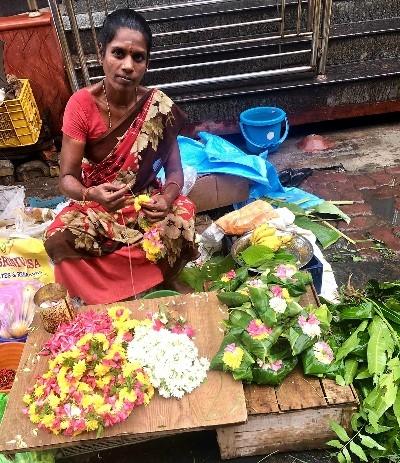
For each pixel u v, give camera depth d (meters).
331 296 2.64
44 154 4.03
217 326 2.09
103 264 2.47
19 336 2.47
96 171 2.44
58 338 1.96
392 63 4.30
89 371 1.84
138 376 1.80
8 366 2.36
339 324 2.23
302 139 4.32
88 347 1.86
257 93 4.10
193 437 2.12
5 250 2.71
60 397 1.77
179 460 2.05
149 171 2.48
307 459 2.01
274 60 4.26
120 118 2.36
